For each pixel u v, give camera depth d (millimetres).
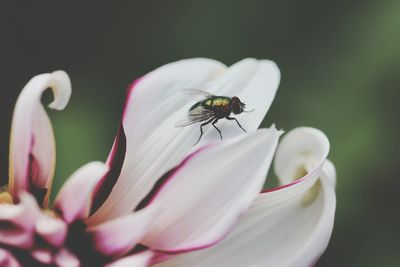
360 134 357
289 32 399
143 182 228
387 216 352
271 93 236
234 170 220
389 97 362
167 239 220
